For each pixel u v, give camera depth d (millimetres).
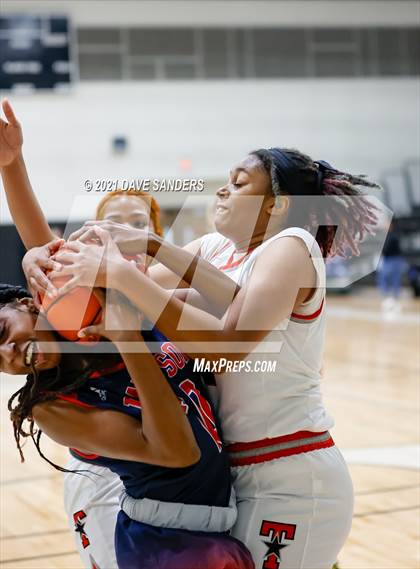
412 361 7133
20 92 11359
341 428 4543
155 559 1416
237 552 1445
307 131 12539
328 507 1533
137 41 11828
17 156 1767
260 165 1576
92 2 11656
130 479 1467
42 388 1377
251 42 12297
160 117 11891
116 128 11711
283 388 1529
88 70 11641
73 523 1828
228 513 1474
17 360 1362
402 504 3209
